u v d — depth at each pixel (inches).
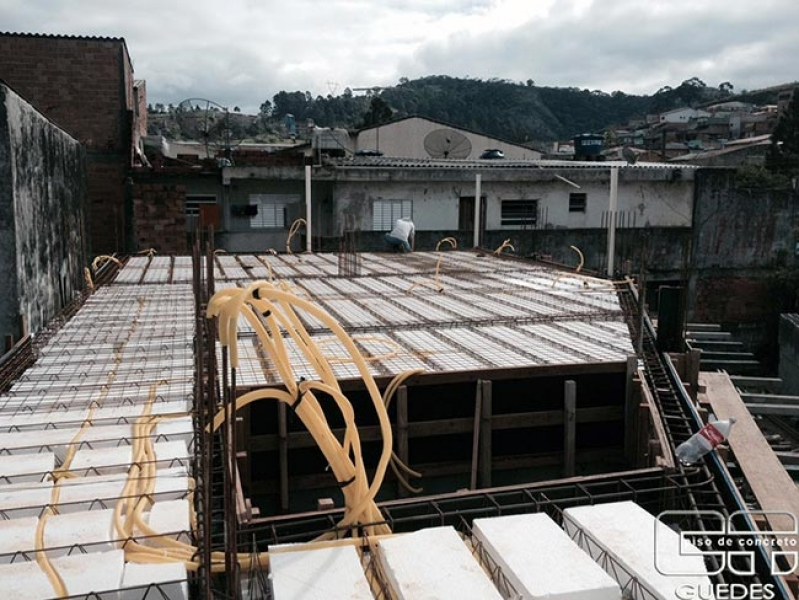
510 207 933.2
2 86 309.6
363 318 367.2
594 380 281.3
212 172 845.8
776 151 1386.6
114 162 806.5
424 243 859.4
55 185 417.1
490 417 260.2
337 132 1145.4
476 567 127.2
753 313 924.0
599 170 926.4
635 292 416.8
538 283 497.7
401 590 119.9
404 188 901.2
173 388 238.1
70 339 312.8
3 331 320.5
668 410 260.1
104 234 804.6
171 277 518.9
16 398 226.7
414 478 264.5
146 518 144.7
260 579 134.9
